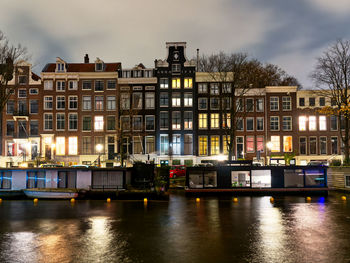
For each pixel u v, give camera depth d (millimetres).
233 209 23500
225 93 41188
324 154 46531
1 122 47969
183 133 47500
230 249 14250
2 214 22094
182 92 47969
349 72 37688
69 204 26094
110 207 24641
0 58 36750
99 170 29625
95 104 48219
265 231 17281
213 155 46875
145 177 31312
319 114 47031
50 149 47500
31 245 14953
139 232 17188
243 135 47094
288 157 45219
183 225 18703
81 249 14320
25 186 30000
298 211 22688
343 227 18094
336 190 33031
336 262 12664
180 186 35375
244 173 30375
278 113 47156
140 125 47781
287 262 12680
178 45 48500
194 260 12898
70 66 50594
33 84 48281
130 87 48219
